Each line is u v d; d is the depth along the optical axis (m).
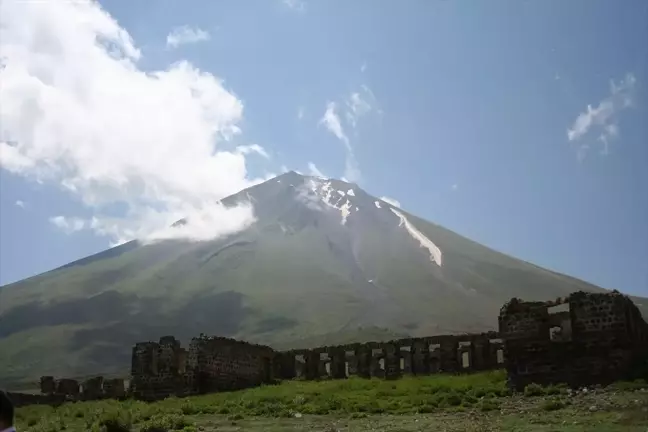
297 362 73.94
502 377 44.22
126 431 31.81
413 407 35.31
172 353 58.50
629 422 25.08
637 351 39.47
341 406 36.72
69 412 43.56
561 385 36.81
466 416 30.83
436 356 63.03
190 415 37.41
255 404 40.22
